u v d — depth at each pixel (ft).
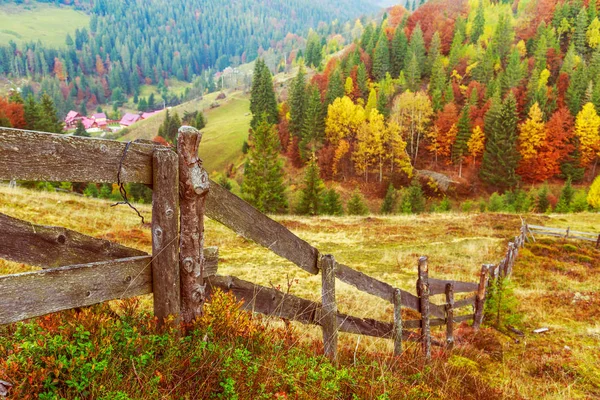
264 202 155.02
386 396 12.98
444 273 51.85
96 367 8.17
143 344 9.68
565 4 442.09
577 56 381.60
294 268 48.29
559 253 67.10
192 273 10.82
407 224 90.12
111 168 8.77
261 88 327.88
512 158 252.21
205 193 10.61
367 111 313.32
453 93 342.44
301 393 11.27
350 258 59.82
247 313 13.33
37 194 64.18
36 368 7.91
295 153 287.89
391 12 577.84
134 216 66.03
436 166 279.08
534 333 34.12
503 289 33.60
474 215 104.06
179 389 9.41
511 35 408.67
